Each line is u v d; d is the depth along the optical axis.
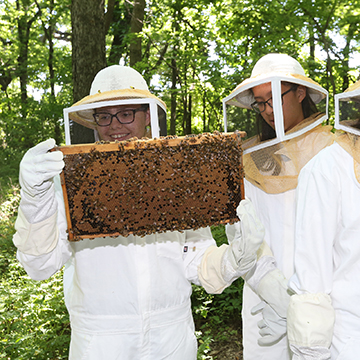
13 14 19.47
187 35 11.65
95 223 1.77
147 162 1.74
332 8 8.70
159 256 2.08
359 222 1.67
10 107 20.33
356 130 1.63
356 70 9.65
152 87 12.18
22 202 1.79
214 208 1.84
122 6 14.31
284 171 2.36
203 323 4.68
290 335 1.73
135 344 1.97
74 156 1.74
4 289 4.67
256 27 9.55
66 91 18.09
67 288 2.21
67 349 3.84
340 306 1.72
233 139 1.80
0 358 3.49
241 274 2.04
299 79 2.24
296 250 1.80
